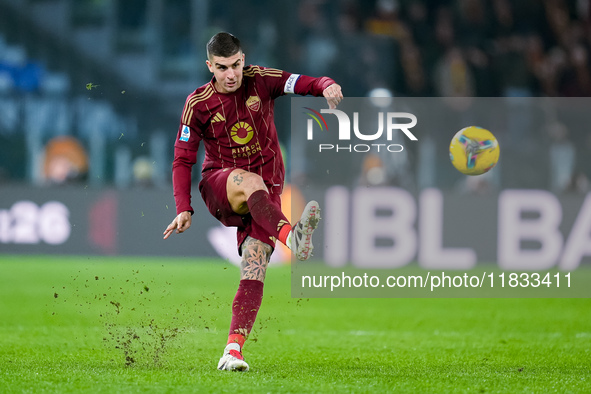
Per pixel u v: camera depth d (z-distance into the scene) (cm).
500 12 6594
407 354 1570
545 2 6662
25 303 2603
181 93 6159
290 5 6291
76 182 5084
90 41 6281
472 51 6369
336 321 2255
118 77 6216
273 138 1428
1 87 5638
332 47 6262
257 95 1388
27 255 4656
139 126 5794
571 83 6525
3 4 6056
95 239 4653
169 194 4666
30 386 1117
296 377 1230
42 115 5194
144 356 1488
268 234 1359
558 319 2348
